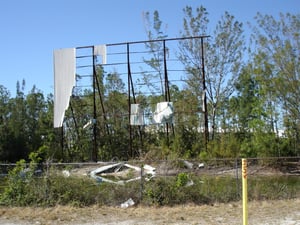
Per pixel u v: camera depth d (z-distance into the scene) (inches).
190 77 1547.7
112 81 1647.4
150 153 1149.7
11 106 1834.4
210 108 1568.7
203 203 554.9
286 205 533.6
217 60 1555.1
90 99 1631.4
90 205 543.2
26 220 467.8
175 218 466.3
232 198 570.9
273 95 1254.3
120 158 1334.9
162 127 1467.8
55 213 498.0
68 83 1284.4
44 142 1592.0
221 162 958.4
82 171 897.5
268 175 893.8
